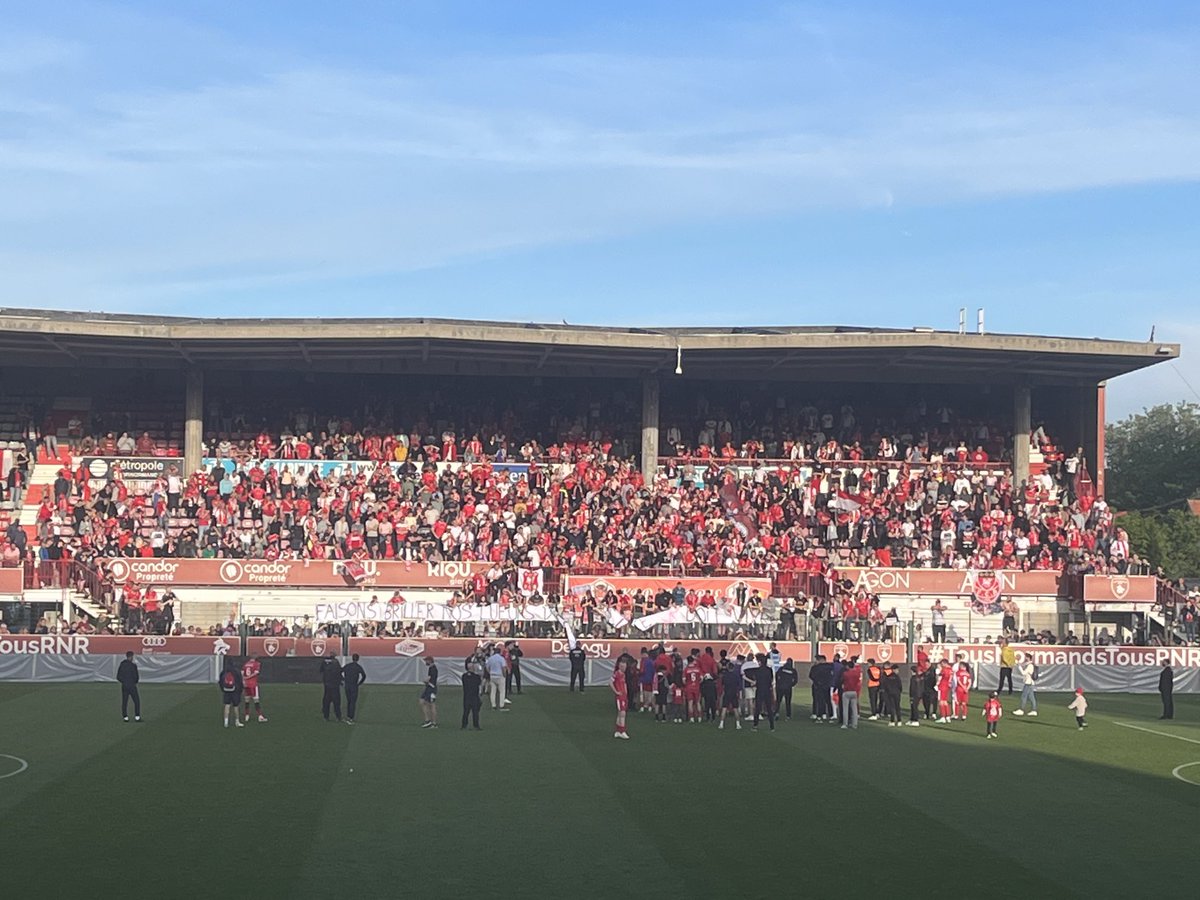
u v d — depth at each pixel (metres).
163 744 33.38
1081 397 72.50
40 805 25.44
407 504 63.34
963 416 74.06
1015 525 66.19
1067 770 31.62
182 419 69.69
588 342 61.31
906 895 19.78
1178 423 112.56
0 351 64.31
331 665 38.28
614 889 19.86
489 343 61.59
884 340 62.00
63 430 68.00
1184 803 27.53
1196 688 54.44
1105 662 55.06
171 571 58.91
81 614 56.34
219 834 23.11
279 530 61.53
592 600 56.94
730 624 54.72
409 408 70.62
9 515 62.88
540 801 26.52
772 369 69.62
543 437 70.31
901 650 54.81
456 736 35.62
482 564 59.91
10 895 19.11
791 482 68.06
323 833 23.28
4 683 49.12
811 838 23.47
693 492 66.44
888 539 64.88
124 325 59.41
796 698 48.16
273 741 34.12
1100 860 22.22
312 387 70.88
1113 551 64.50
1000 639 55.62
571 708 43.19
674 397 73.00
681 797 27.19
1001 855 22.44
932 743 36.06
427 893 19.50
